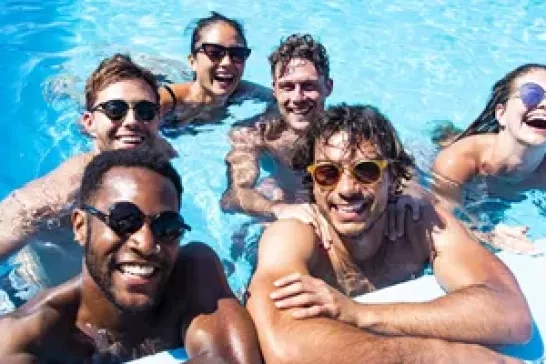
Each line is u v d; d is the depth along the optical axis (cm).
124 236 106
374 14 309
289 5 318
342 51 279
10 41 271
